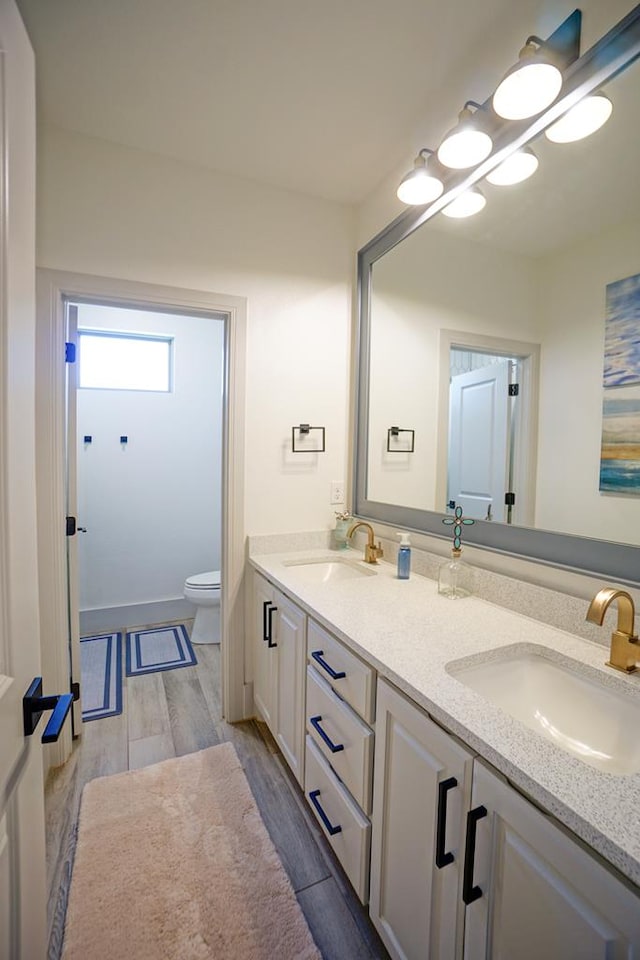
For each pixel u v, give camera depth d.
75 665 1.96
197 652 2.86
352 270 2.29
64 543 1.82
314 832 1.51
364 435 2.25
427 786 0.91
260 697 2.03
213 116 1.67
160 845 1.44
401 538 1.74
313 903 1.27
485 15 1.28
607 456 1.16
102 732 2.04
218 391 3.50
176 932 1.18
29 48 0.72
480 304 1.57
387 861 1.06
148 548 3.33
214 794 1.67
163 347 3.39
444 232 1.73
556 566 1.25
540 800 0.65
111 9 1.25
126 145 1.83
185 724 2.11
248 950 1.14
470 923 0.80
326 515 2.29
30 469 0.73
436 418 1.78
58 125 1.73
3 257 0.62
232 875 1.34
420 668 1.00
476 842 0.79
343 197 2.20
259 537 2.12
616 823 0.58
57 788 1.69
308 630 1.49
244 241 2.05
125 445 3.24
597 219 1.17
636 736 0.89
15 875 0.66
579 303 1.24
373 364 2.19
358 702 1.17
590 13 1.10
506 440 1.48
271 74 1.48
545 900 0.65
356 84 1.52
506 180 1.44
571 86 1.16
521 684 1.11
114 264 1.82
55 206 1.73
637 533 1.09
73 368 1.93
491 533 1.50
